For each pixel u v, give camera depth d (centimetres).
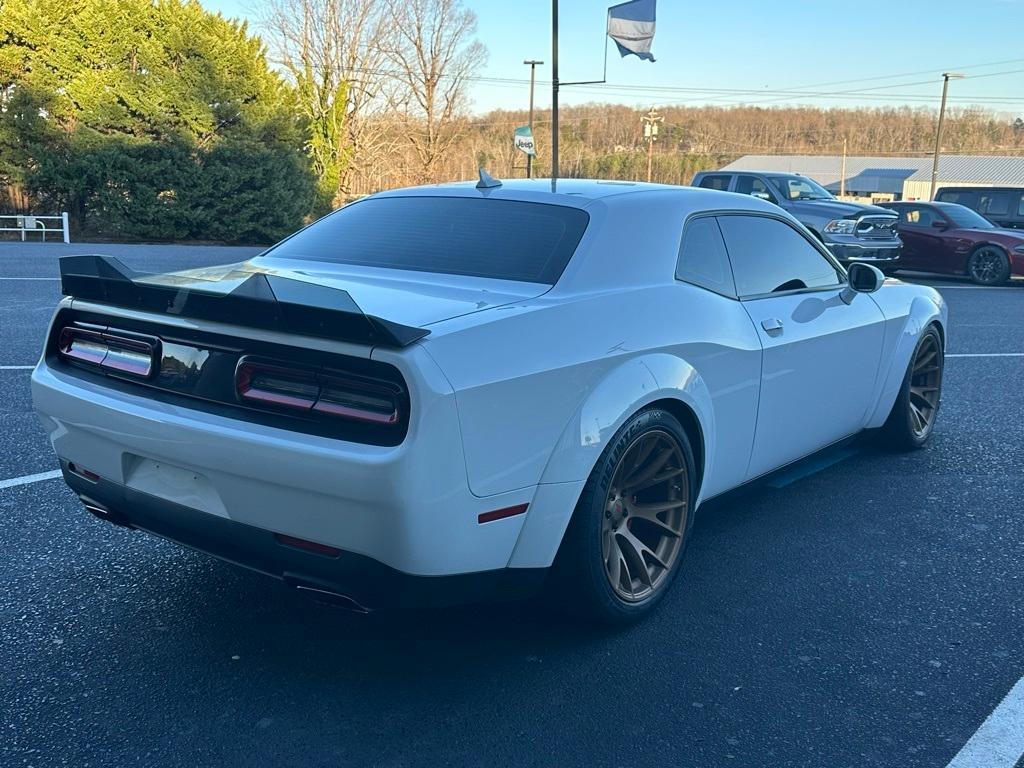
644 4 2309
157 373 269
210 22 2641
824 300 404
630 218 325
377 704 259
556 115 2459
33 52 2489
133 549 363
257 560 256
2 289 1126
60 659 279
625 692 267
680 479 314
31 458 466
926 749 242
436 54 5116
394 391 229
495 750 238
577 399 267
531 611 317
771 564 361
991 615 320
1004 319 1160
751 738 246
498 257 310
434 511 231
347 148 4562
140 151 2533
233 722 248
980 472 486
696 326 316
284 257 346
